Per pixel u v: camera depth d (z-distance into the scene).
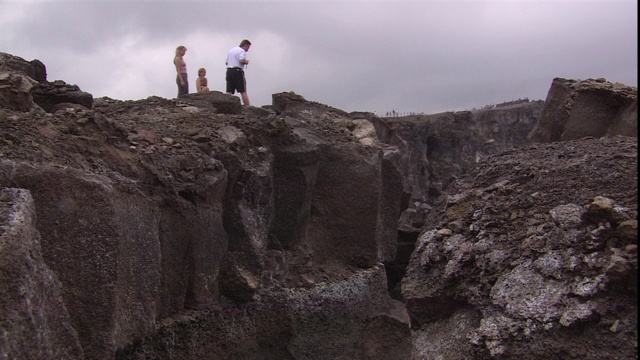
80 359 5.02
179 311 7.40
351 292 9.62
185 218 7.46
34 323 4.23
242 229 8.48
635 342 3.73
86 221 5.72
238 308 8.22
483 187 5.43
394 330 9.88
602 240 4.14
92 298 5.63
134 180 6.85
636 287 3.85
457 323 4.76
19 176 5.48
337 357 9.17
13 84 7.86
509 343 4.16
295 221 9.73
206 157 8.23
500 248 4.70
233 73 15.20
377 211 10.43
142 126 8.80
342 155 10.53
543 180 4.95
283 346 8.68
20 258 4.24
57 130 6.74
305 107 12.62
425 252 5.18
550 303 4.12
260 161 9.27
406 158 17.08
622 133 8.65
